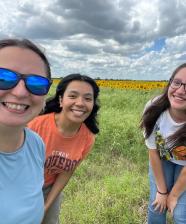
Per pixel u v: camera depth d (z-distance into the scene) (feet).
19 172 1.56
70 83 2.68
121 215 4.06
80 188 4.93
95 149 6.68
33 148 1.70
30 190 1.58
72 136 2.85
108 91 21.39
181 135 3.01
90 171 5.71
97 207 4.13
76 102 2.67
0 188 1.49
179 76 2.89
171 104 2.96
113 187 4.60
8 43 1.49
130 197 4.39
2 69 1.45
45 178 3.02
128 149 6.75
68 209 4.16
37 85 1.50
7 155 1.53
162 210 3.35
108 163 6.20
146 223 4.00
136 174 5.46
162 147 3.19
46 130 2.81
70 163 2.92
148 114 3.16
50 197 3.01
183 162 3.18
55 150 2.85
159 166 3.31
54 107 2.82
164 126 3.13
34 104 1.54
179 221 3.19
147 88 24.38
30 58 1.50
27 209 1.54
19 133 1.56
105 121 8.38
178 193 3.18
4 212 1.47
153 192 3.42
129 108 12.33
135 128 7.64
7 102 1.48
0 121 1.49
